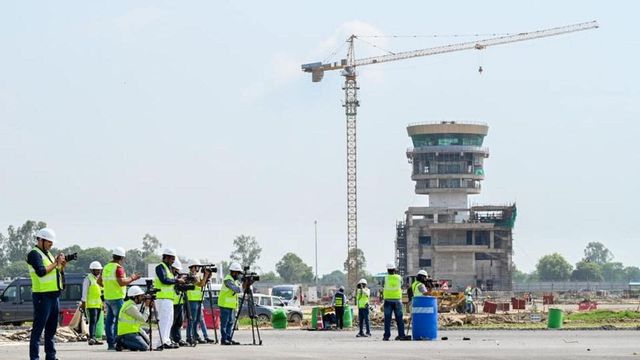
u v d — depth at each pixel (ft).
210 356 133.80
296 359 128.26
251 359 128.16
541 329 264.11
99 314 175.73
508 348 157.28
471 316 364.99
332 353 141.38
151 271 370.94
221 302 167.22
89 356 134.82
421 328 188.24
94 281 175.01
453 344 172.14
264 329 281.54
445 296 450.71
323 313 278.26
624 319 351.25
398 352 144.36
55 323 118.21
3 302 297.94
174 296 158.51
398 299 187.62
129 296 150.92
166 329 153.58
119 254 153.99
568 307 604.49
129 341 149.38
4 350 153.48
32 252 116.26
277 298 346.33
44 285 116.06
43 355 139.74
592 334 224.94
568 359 129.08
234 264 168.55
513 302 526.57
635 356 135.44
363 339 200.44
